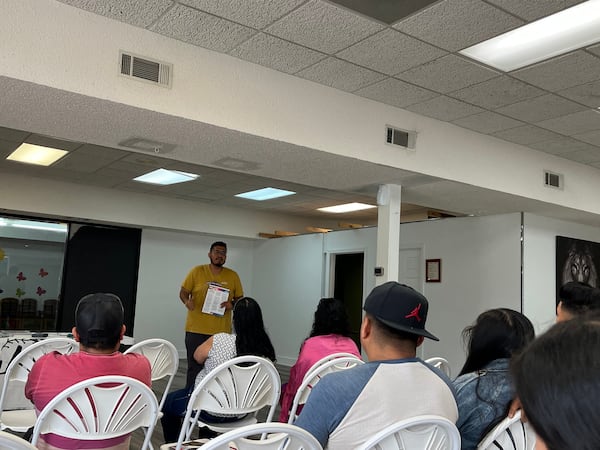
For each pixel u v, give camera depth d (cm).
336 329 308
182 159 441
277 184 751
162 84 326
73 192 809
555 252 660
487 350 180
